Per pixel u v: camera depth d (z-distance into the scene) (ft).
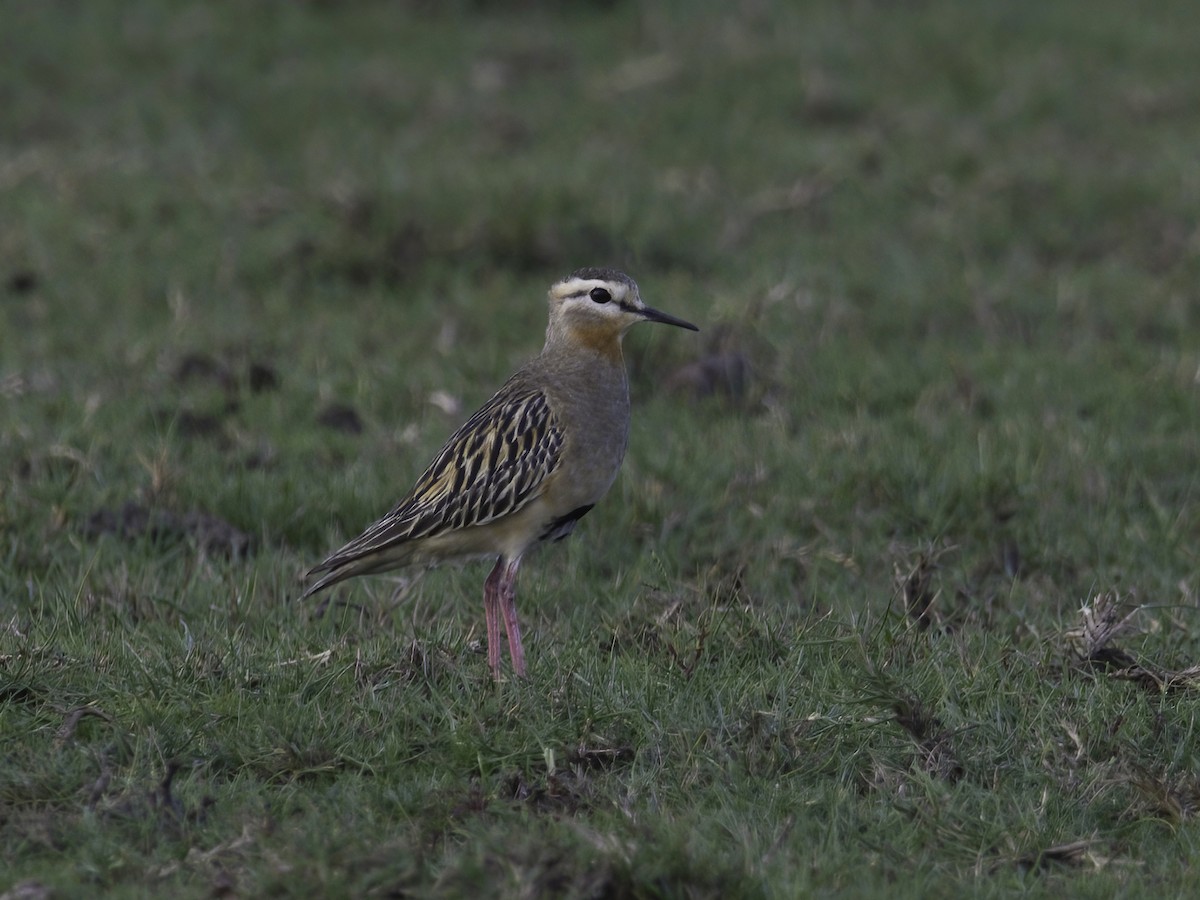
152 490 42.39
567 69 83.97
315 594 38.55
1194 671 33.09
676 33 87.04
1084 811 28.96
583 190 65.87
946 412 50.06
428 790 28.60
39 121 74.69
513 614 35.40
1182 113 79.46
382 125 76.54
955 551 41.65
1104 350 55.36
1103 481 44.57
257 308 57.67
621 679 32.60
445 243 61.52
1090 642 34.04
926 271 62.34
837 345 55.26
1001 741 30.94
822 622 35.60
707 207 67.26
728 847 27.14
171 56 82.12
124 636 34.32
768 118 77.77
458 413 49.03
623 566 40.78
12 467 43.86
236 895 25.20
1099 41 87.04
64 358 52.47
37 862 26.21
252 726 30.53
